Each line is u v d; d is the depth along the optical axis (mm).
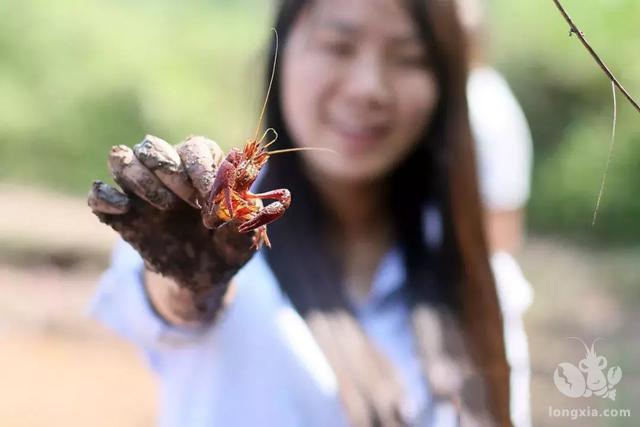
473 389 1089
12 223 4281
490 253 1132
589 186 5270
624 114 4621
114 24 6520
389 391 1052
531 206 5562
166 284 956
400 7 1096
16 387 2670
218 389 1052
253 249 878
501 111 1385
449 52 1117
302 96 1116
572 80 5562
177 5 7133
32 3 6273
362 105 1100
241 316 1054
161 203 835
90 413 2506
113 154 833
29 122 5953
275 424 1046
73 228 4332
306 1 1118
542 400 2016
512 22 5699
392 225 1160
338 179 1135
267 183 1144
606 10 3023
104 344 3135
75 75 6211
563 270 4340
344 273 1144
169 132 6211
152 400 2635
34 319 3283
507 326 1229
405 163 1152
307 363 1053
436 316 1112
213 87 6469
